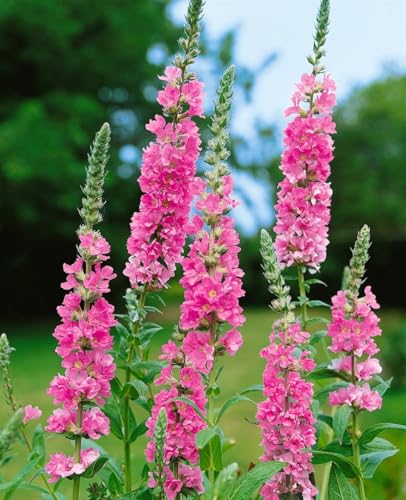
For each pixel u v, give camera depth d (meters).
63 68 22.56
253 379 12.30
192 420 2.66
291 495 2.79
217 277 2.64
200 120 19.36
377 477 4.46
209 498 2.71
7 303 25.09
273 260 2.81
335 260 29.00
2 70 22.06
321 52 3.25
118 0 22.97
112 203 22.66
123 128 24.66
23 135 19.38
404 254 29.00
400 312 27.64
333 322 3.01
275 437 2.71
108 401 3.29
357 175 38.25
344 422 2.88
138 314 3.12
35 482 4.45
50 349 17.17
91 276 2.67
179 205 2.95
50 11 20.73
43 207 21.64
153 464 2.94
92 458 2.71
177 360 2.72
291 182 3.20
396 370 13.45
